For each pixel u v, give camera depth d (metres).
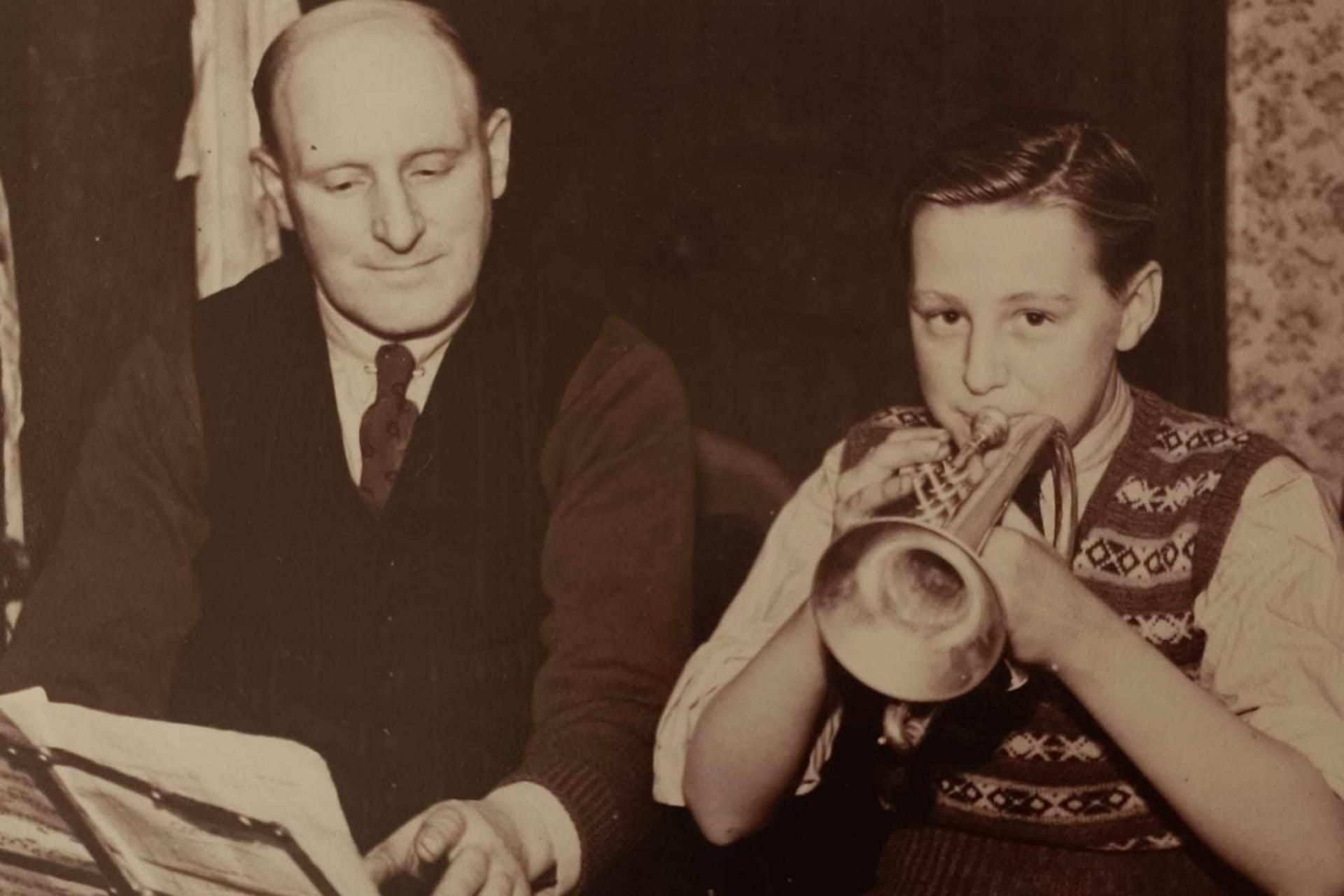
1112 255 1.73
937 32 2.59
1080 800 1.77
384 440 2.35
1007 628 1.56
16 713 1.73
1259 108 2.39
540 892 2.17
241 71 2.40
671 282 2.54
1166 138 2.45
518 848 2.11
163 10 2.40
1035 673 1.74
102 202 2.42
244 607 2.38
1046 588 1.58
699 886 2.37
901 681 1.48
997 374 1.74
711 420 2.61
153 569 2.38
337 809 1.65
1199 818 1.62
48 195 2.42
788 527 1.98
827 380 2.65
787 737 1.74
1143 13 2.45
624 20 2.49
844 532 1.49
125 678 2.37
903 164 2.62
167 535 2.39
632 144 2.51
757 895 2.39
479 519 2.36
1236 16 2.38
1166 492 1.76
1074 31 2.51
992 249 1.72
